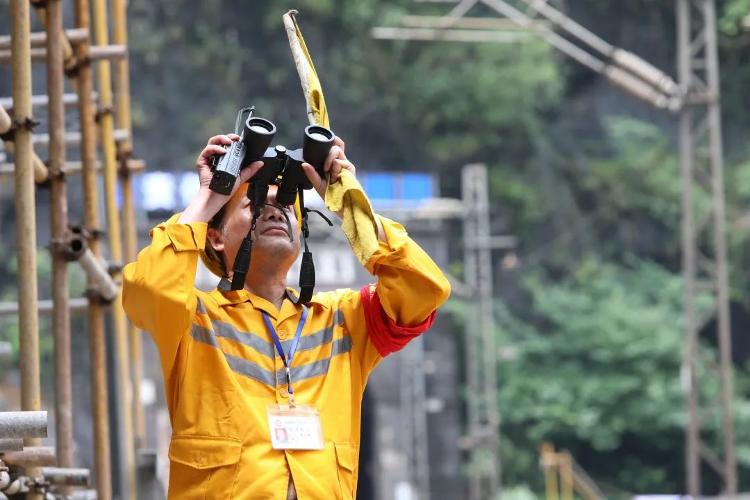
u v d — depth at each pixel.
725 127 122.25
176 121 109.75
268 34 114.31
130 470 22.27
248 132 10.83
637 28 124.00
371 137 117.38
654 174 119.94
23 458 14.63
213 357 10.76
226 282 11.38
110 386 40.44
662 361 112.44
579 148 121.94
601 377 112.12
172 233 10.61
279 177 11.19
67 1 69.06
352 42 115.12
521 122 118.56
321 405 10.89
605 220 121.56
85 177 19.22
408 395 94.50
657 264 122.94
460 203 89.50
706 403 111.44
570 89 123.56
